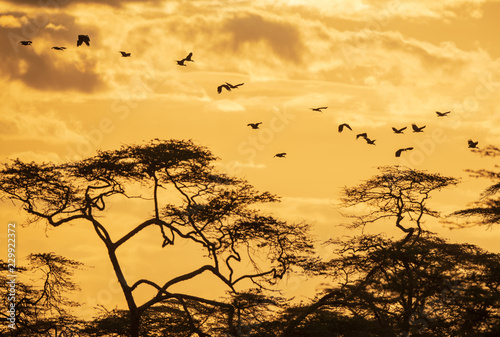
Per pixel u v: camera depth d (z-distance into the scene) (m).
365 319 113.31
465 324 104.19
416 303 111.50
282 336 110.94
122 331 116.31
